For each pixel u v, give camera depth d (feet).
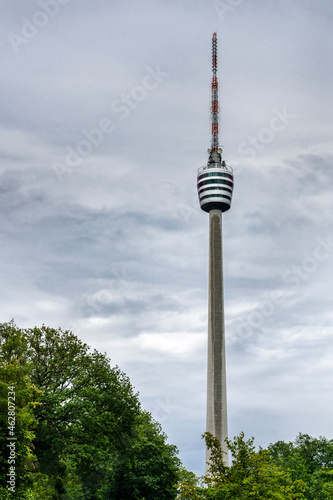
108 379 255.70
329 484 241.35
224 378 653.71
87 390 239.91
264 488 156.04
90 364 257.55
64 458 222.48
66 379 248.73
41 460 218.79
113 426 241.14
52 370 245.45
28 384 171.63
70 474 226.79
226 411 640.99
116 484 271.08
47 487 203.82
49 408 225.97
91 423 230.68
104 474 244.22
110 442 240.53
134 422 255.70
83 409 232.94
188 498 163.02
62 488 217.15
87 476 238.89
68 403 231.71
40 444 223.71
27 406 161.38
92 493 257.34
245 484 156.35
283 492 159.63
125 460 254.68
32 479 181.16
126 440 249.55
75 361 251.19
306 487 266.98
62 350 249.96
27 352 239.71
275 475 160.97
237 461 168.45
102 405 248.93
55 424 229.86
